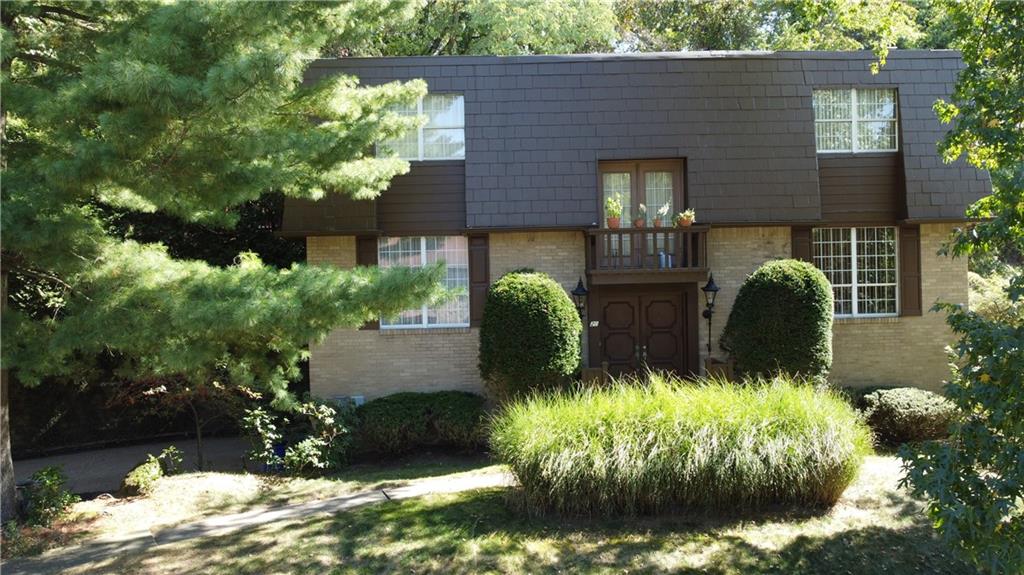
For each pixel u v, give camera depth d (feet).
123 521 33.19
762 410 30.63
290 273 30.63
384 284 29.43
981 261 69.92
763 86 53.21
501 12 73.51
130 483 37.19
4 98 27.50
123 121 25.36
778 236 52.75
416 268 30.50
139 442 57.93
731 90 53.11
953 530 20.06
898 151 53.21
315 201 50.57
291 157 33.32
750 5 85.51
